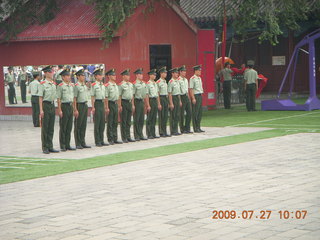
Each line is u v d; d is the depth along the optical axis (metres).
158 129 20.06
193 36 26.12
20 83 25.30
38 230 8.00
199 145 16.03
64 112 16.03
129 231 7.78
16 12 25.05
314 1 30.94
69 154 15.41
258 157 13.54
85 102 16.48
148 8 23.75
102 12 22.81
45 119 15.62
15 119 25.70
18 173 12.52
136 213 8.70
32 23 25.02
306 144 15.48
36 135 20.08
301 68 34.97
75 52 23.89
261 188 10.10
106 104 17.02
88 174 12.13
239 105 29.80
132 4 22.55
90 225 8.15
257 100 32.19
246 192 9.84
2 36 25.28
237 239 7.26
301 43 25.78
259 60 36.12
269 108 26.30
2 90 25.95
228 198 9.45
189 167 12.51
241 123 21.55
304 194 9.55
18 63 25.33
